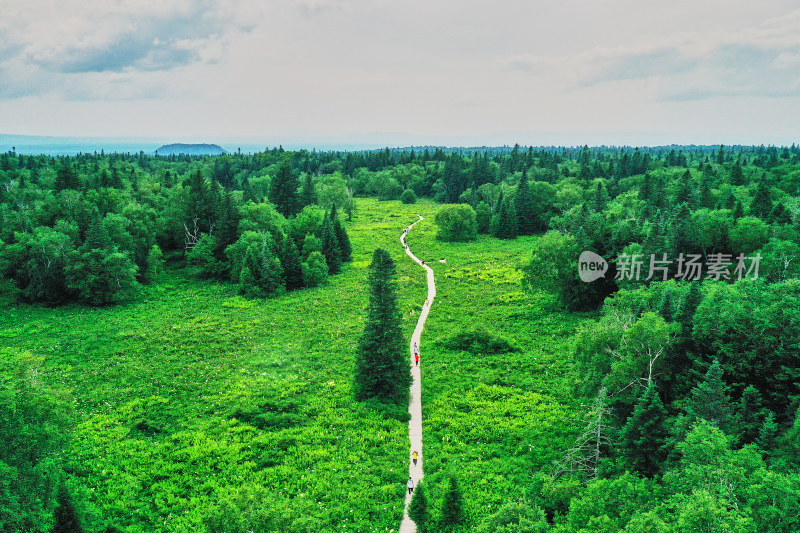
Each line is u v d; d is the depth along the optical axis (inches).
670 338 1237.1
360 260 3654.0
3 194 3912.4
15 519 736.3
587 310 2413.9
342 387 1749.5
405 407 1635.1
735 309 1240.2
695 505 658.2
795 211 2527.1
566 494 978.7
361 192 7431.1
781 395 1120.8
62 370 1866.4
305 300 2746.1
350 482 1256.8
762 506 695.1
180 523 1099.9
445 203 6466.5
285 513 812.6
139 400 1648.6
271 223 3422.7
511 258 3607.3
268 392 1711.4
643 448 1074.7
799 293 1263.5
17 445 827.4
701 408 1044.5
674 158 6889.8
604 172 6328.7
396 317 1649.9
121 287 2677.2
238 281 3031.5
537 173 6082.7
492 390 1702.8
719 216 2380.7
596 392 1368.1
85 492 1042.1
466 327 2250.2
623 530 712.4
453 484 1095.6
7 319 2410.2
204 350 2064.5
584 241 2432.3
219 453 1359.5
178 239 3528.5
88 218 3038.9
